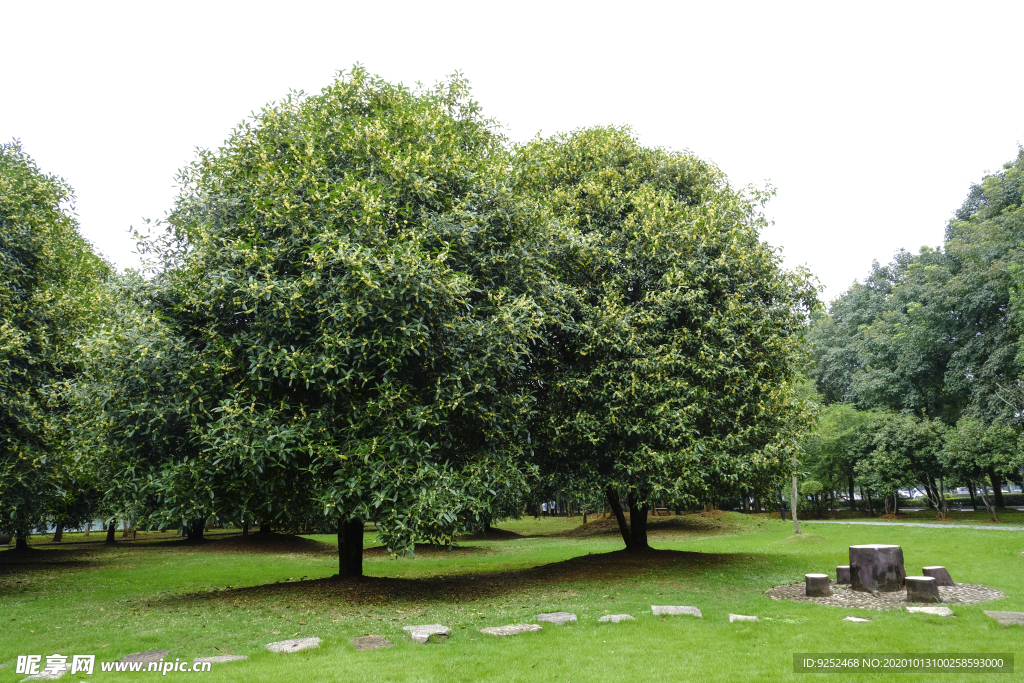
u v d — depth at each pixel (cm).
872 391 3544
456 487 1070
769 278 1496
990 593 1052
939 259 3316
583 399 1359
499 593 1188
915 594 972
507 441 1260
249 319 1123
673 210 1509
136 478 1045
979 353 2773
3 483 1280
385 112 1393
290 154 1241
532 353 1395
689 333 1355
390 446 1009
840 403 3928
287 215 1105
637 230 1493
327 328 1025
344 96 1389
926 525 2441
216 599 1147
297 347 1072
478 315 1230
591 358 1398
